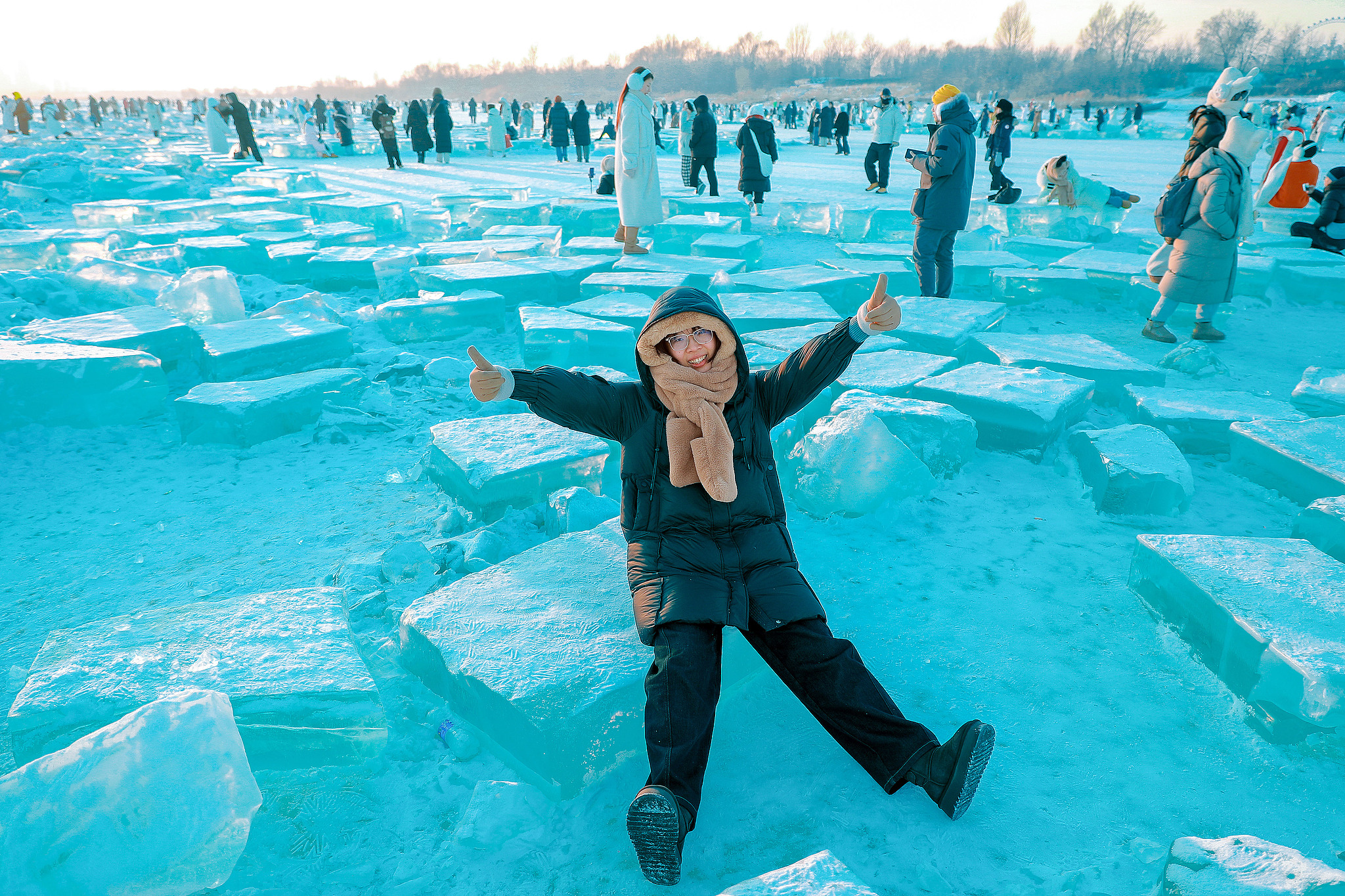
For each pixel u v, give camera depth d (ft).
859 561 9.74
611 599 7.80
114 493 12.08
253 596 8.11
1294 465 10.98
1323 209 27.91
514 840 5.90
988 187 46.73
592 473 11.32
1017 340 16.55
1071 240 31.99
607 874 5.62
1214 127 17.57
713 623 6.10
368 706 6.54
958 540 10.25
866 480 10.59
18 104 96.07
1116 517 10.85
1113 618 8.54
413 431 14.51
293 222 33.35
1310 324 20.66
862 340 6.86
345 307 23.07
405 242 33.01
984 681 7.53
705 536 6.72
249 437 13.76
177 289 19.69
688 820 5.32
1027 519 10.82
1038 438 12.45
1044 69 410.52
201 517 11.27
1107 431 11.97
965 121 19.62
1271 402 13.41
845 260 25.29
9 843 4.97
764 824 5.99
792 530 10.59
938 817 5.98
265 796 6.43
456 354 19.08
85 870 5.10
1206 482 11.94
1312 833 5.87
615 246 27.27
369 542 10.51
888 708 5.95
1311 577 7.80
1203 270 17.94
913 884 5.43
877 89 384.47
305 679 6.60
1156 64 371.97
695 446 6.53
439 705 7.30
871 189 45.68
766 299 20.18
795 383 7.00
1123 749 6.69
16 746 6.18
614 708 6.47
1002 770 6.46
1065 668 7.73
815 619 6.23
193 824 5.40
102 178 44.80
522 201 37.29
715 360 6.72
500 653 6.93
